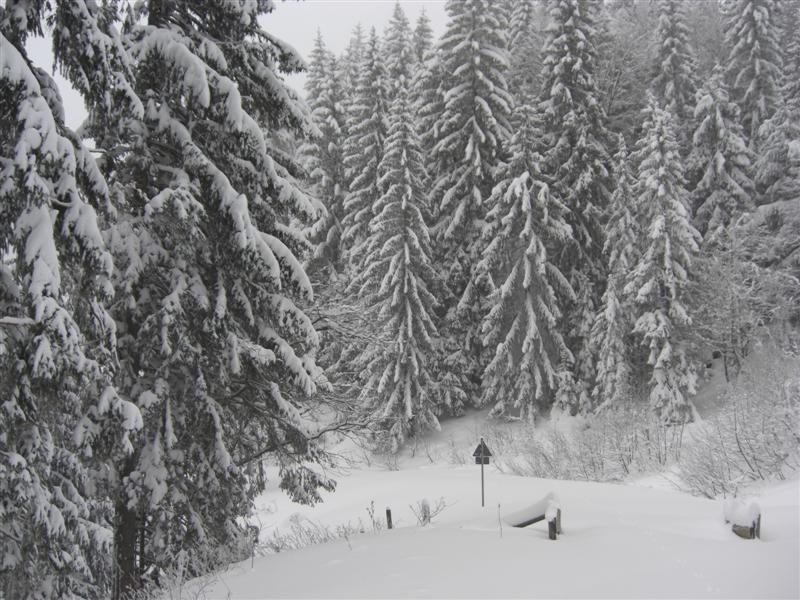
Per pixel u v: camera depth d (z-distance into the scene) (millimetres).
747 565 7258
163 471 8875
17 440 6543
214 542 9688
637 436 22641
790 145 25531
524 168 26359
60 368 6363
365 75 29406
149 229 9195
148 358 9039
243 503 10352
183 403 9523
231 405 10828
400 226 25547
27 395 6457
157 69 9273
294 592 7094
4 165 6203
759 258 28203
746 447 16938
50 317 6176
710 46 40750
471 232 28781
